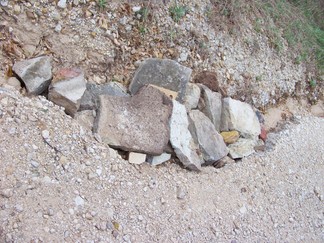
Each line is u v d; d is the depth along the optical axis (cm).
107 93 165
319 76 259
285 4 252
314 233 205
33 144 141
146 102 165
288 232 194
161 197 160
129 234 147
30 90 149
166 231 156
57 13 162
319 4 277
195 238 161
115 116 158
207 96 190
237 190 184
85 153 149
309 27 259
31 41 158
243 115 201
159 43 186
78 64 166
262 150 207
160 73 176
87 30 168
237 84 211
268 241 183
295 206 204
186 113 177
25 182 134
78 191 143
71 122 151
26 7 156
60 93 151
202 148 179
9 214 129
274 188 199
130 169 158
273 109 233
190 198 167
